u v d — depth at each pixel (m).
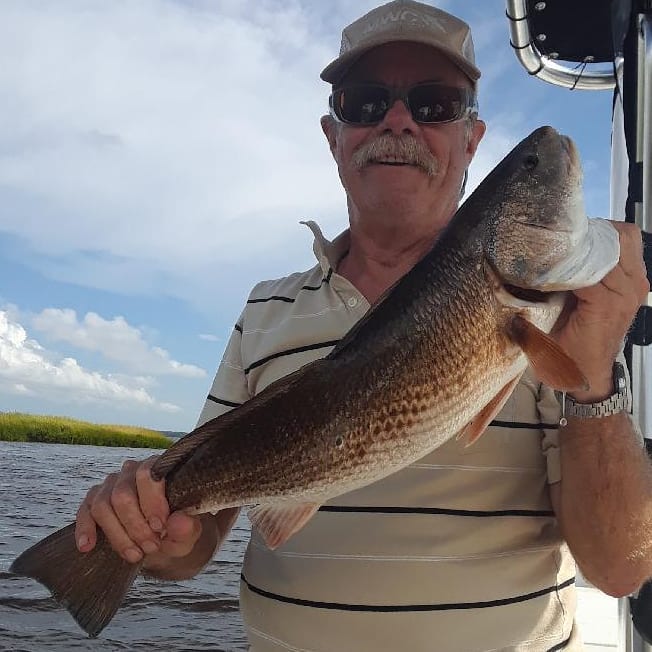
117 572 0.46
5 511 3.28
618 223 0.47
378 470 0.45
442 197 0.65
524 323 0.45
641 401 0.58
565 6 0.77
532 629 0.52
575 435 0.48
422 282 0.46
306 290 0.64
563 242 0.45
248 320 0.67
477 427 0.46
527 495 0.54
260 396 0.48
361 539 0.52
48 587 0.46
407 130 0.63
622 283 0.45
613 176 0.73
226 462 0.47
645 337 0.57
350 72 0.67
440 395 0.45
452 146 0.65
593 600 1.06
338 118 0.67
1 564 2.17
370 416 0.45
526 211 0.46
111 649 1.49
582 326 0.45
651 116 0.66
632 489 0.47
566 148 0.47
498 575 0.52
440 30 0.64
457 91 0.65
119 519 0.46
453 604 0.50
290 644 0.54
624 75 0.68
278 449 0.46
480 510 0.52
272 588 0.56
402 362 0.45
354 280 0.68
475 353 0.45
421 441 0.45
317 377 0.47
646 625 0.56
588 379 0.46
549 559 0.54
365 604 0.51
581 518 0.49
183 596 1.96
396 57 0.65
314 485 0.46
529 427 0.55
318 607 0.53
